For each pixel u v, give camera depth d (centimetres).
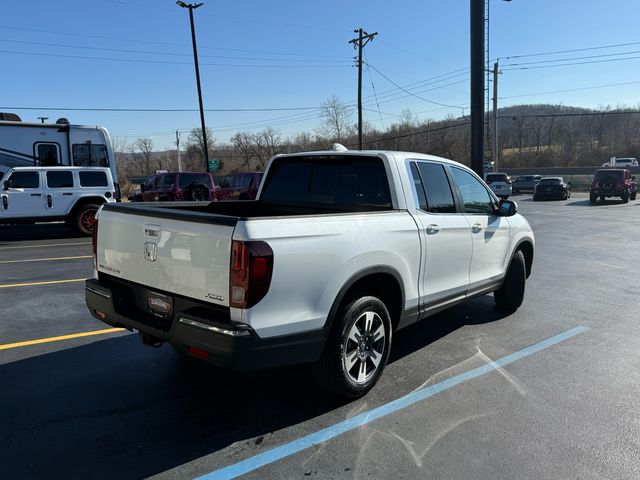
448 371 442
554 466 298
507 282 611
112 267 398
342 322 360
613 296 718
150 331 351
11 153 1514
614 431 339
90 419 355
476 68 1115
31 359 468
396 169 434
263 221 309
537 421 352
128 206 395
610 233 1480
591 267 948
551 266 959
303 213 503
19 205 1385
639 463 301
